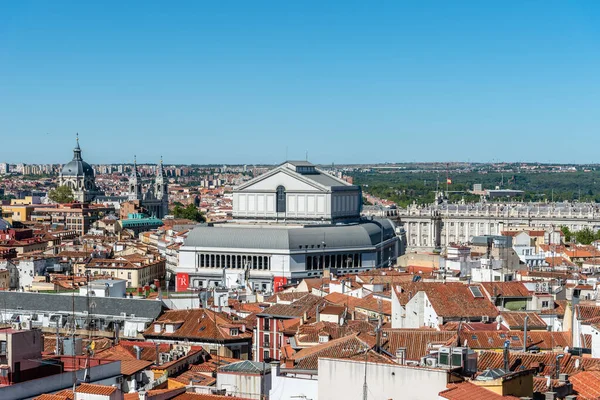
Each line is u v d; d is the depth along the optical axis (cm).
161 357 19200
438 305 19962
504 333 16825
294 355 15388
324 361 11238
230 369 13312
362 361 11094
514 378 10750
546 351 15962
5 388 12169
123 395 11981
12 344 12525
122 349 19412
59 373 13100
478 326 18250
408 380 10731
